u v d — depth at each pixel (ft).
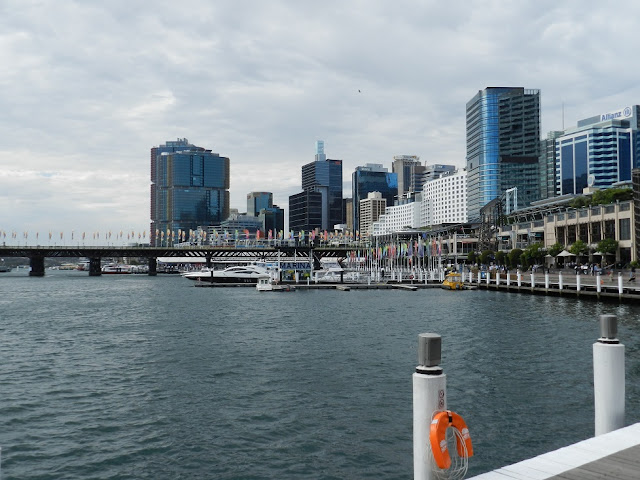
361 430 74.84
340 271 495.41
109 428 77.77
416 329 174.40
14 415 84.33
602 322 37.73
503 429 73.41
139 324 200.03
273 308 262.26
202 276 581.12
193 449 69.26
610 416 36.76
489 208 631.15
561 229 483.92
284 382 102.27
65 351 142.00
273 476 60.85
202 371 113.29
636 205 378.94
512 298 296.92
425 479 26.35
